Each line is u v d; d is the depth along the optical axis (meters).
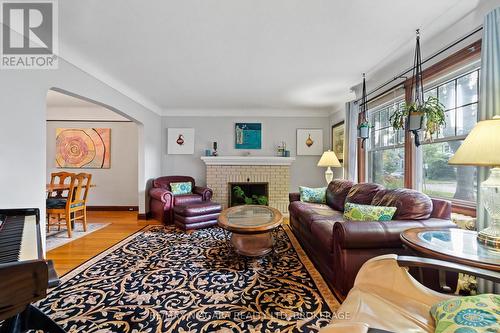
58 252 2.85
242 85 3.67
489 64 1.58
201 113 5.28
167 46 2.44
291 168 5.34
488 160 1.26
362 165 3.72
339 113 4.82
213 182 5.09
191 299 1.88
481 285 1.64
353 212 2.23
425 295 1.17
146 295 1.94
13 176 1.89
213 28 2.11
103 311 1.73
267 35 2.23
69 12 1.86
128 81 3.50
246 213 3.07
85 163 5.32
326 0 1.74
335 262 1.96
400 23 2.03
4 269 0.66
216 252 2.87
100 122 5.36
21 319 1.21
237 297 1.91
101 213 5.11
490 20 1.58
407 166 2.71
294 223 3.61
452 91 2.24
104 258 2.67
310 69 3.04
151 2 1.76
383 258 1.30
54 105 5.10
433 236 1.56
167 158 5.28
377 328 0.94
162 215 4.15
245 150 5.32
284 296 1.92
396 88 2.83
